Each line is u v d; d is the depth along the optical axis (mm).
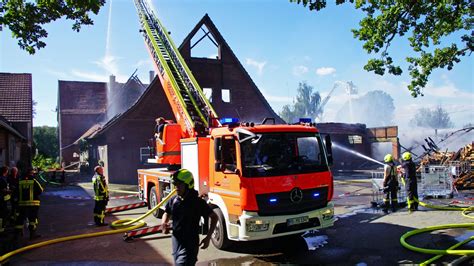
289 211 6664
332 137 31328
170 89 11680
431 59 13141
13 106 25172
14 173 10094
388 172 10586
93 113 44969
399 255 6613
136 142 24188
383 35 10367
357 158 31797
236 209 6648
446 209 10641
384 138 30281
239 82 26922
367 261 6363
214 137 7371
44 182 23047
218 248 7344
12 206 9625
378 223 9188
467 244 7039
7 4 9430
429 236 7789
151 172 11234
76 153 43375
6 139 17266
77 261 6922
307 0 9641
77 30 10273
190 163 8266
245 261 6594
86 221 10945
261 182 6492
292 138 7062
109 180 23391
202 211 4734
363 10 10672
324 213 7012
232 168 6746
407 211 10633
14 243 8414
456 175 16484
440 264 6027
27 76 27609
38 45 10023
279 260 6605
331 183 7270
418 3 9773
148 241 8234
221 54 26328
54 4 9477
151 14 15164
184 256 4590
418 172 18594
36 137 58031
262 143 6793
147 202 11625
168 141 10375
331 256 6723
